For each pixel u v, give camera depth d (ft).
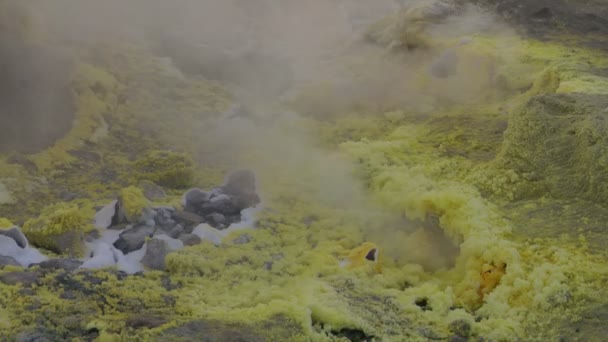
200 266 13.25
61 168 17.12
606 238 13.21
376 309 11.89
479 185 15.96
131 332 10.44
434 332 11.31
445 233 14.88
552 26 27.37
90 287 11.94
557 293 11.61
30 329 10.30
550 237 13.48
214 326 10.66
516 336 11.03
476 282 12.84
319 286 12.41
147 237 14.10
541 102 16.80
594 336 10.68
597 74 19.94
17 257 12.84
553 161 15.48
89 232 14.44
